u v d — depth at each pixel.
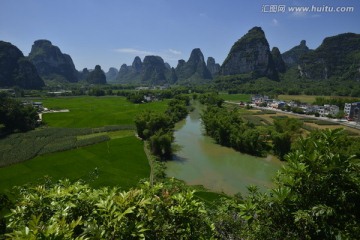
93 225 5.59
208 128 74.94
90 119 93.19
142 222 6.03
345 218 6.26
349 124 90.94
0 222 7.80
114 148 60.72
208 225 7.84
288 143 57.34
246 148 61.03
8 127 77.94
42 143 64.38
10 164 50.25
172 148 63.62
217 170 50.41
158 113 71.25
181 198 7.40
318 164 6.41
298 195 6.52
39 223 5.90
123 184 41.62
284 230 6.64
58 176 45.00
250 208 7.21
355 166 6.49
